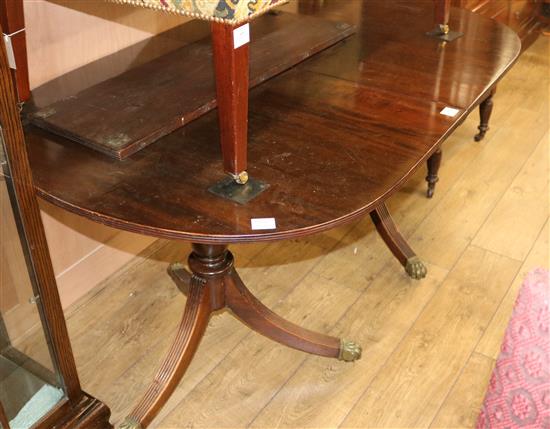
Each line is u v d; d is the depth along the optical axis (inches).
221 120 40.3
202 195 41.3
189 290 55.7
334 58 59.4
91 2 57.2
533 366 33.4
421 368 60.8
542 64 120.6
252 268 72.6
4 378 45.1
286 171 43.4
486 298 68.8
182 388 58.9
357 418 56.3
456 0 88.7
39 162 44.1
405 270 71.6
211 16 36.6
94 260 68.7
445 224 80.0
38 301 43.5
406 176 43.1
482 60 59.1
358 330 64.9
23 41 48.4
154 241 76.0
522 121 102.7
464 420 56.2
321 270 72.6
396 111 50.5
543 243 77.1
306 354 62.5
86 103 49.6
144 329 65.2
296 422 56.1
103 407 50.6
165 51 58.7
